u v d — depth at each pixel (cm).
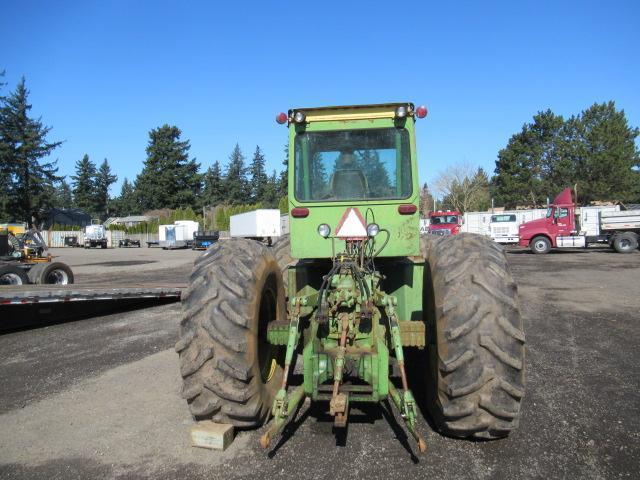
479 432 346
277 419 334
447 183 6981
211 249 407
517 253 2823
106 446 391
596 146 5697
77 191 10738
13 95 6334
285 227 4431
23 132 6366
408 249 417
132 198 10075
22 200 6309
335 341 379
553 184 5844
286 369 353
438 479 325
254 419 371
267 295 421
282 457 358
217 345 354
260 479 331
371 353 359
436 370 358
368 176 428
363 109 428
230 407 362
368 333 378
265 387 394
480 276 342
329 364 356
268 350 426
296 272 462
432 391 378
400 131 427
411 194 421
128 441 398
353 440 381
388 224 419
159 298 1127
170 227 4966
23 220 6438
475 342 329
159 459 366
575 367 570
